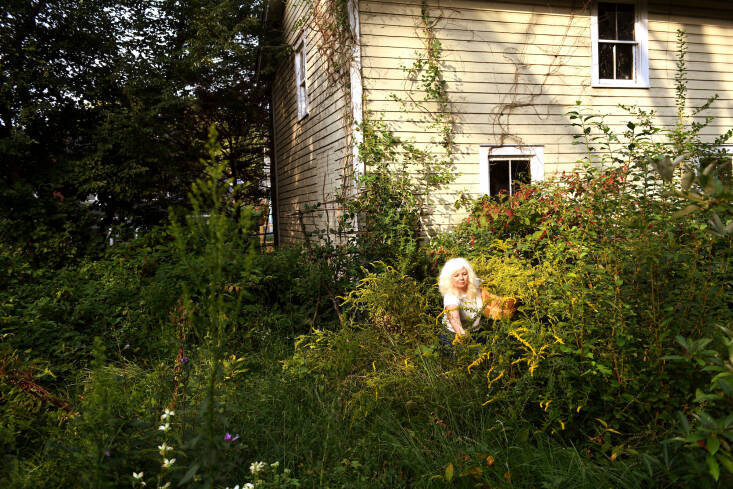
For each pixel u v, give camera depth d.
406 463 2.67
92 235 9.12
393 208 6.84
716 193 1.65
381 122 7.23
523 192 6.55
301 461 2.78
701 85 8.65
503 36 7.71
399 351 3.85
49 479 2.24
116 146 9.98
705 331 2.43
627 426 2.73
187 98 11.10
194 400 2.98
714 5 8.67
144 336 4.66
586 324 2.69
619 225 2.77
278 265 5.97
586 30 8.04
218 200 2.12
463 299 3.93
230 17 12.53
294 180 11.62
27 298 5.30
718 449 1.70
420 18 7.40
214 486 2.28
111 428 2.30
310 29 9.42
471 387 3.24
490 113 7.66
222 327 2.20
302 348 4.38
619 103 8.20
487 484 2.43
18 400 3.03
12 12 9.21
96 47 10.49
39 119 9.62
